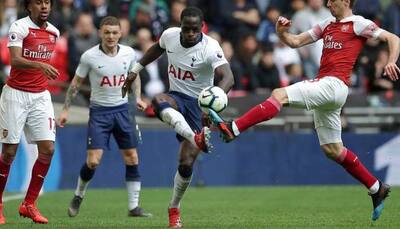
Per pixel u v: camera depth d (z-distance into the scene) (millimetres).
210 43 24312
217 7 54688
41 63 24906
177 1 52281
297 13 53281
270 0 58312
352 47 24266
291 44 25234
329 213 30250
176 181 24734
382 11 56812
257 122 23109
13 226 25438
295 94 23641
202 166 44375
